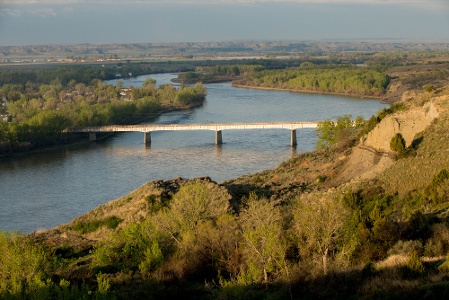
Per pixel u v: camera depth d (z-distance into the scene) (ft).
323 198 170.91
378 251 128.36
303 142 509.76
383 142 242.58
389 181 201.16
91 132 573.74
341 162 262.26
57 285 128.67
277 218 143.95
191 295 128.57
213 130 574.97
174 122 638.12
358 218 140.05
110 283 134.21
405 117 240.94
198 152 479.82
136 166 431.02
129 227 167.73
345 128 333.62
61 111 619.67
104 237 202.59
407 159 211.00
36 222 296.92
